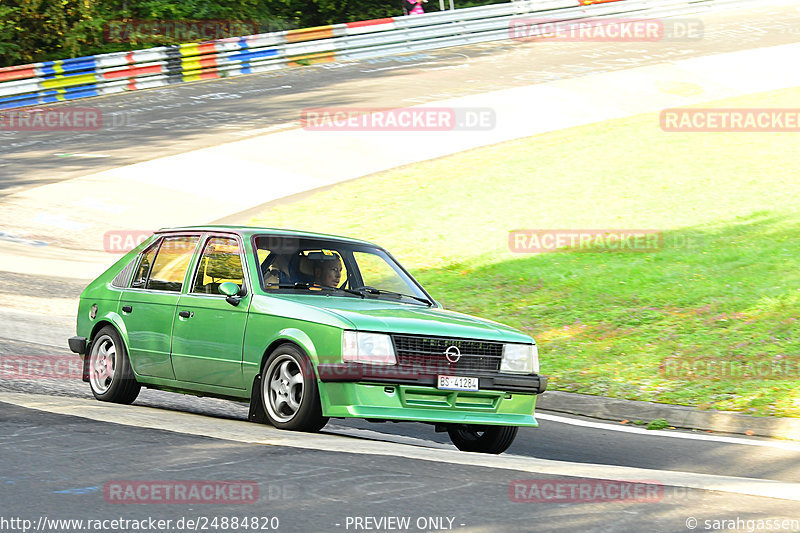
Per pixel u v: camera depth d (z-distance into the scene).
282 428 17.81
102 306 21.81
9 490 12.39
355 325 17.33
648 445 21.53
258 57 92.56
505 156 60.88
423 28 100.38
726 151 56.47
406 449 16.55
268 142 66.62
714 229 42.94
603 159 57.53
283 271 19.66
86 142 67.81
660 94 76.81
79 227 49.19
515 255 42.31
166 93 84.62
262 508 11.93
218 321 19.20
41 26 106.81
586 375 28.00
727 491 14.05
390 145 65.75
